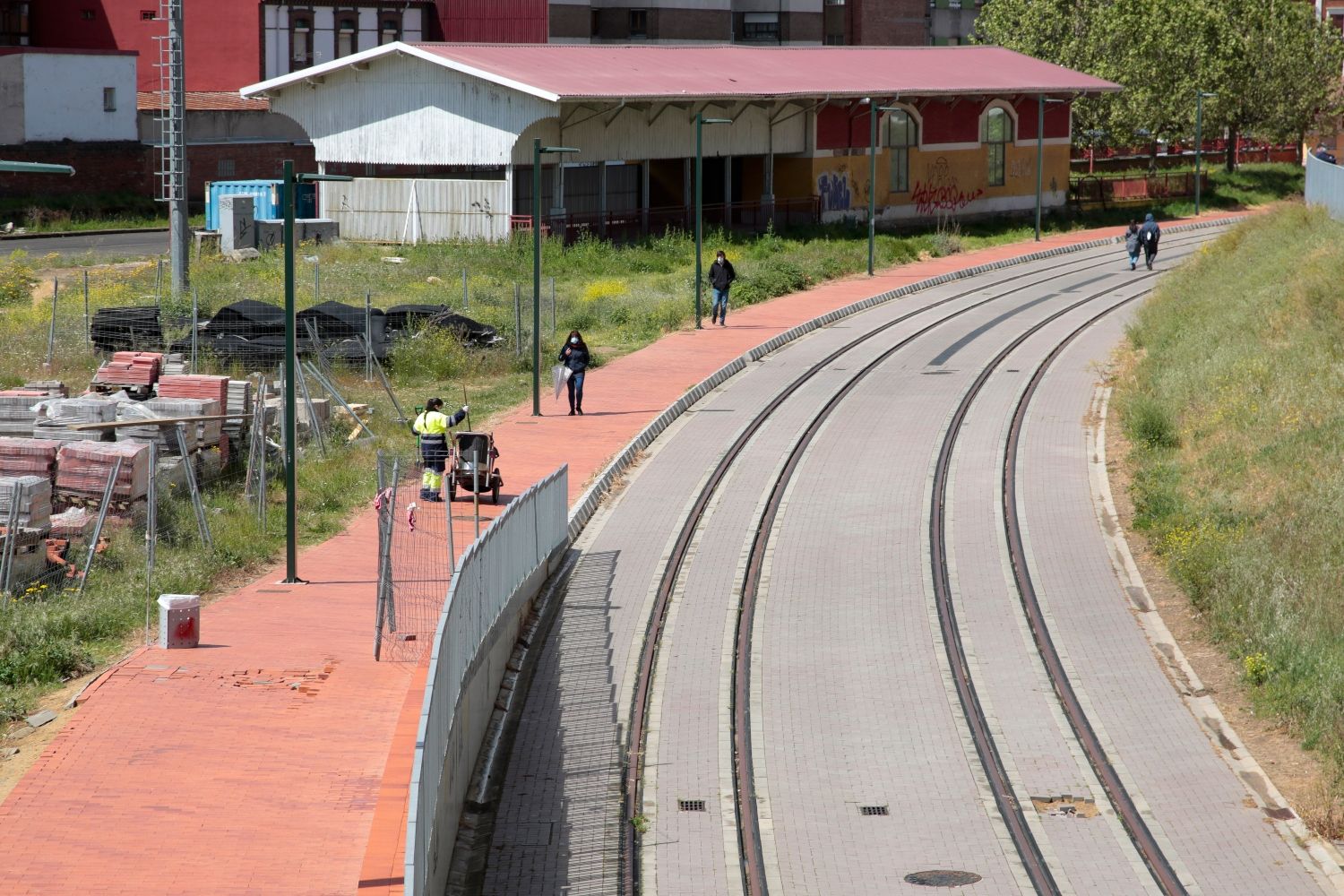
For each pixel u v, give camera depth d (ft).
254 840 154.81
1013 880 170.81
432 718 150.71
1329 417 325.21
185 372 410.72
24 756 176.35
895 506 322.55
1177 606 262.26
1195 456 335.26
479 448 316.60
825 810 188.34
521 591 248.32
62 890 142.51
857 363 483.10
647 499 331.16
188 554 263.49
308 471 329.52
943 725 213.66
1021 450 369.91
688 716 217.36
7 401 319.68
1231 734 210.18
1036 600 264.93
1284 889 168.76
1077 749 205.87
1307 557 256.52
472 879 171.01
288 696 196.54
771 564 286.05
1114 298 609.83
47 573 247.50
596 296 588.50
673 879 170.91
